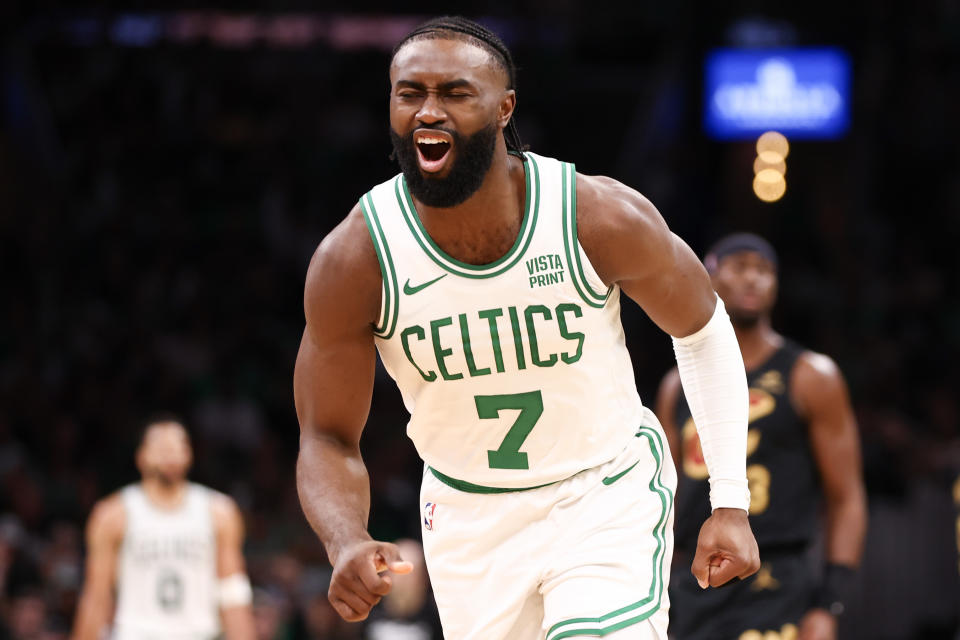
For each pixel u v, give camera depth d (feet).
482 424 27.07
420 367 26.76
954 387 112.47
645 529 27.25
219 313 121.70
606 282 26.68
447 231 25.99
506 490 27.61
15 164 134.00
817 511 45.55
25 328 119.14
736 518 27.76
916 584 81.82
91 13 144.87
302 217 136.26
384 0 146.72
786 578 43.88
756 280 45.83
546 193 26.22
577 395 26.84
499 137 25.73
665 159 128.88
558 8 142.41
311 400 27.68
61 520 95.09
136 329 117.19
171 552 63.87
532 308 26.11
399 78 25.20
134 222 131.13
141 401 107.96
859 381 109.81
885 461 91.45
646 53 142.51
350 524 26.50
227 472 101.24
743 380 28.48
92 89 143.33
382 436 105.40
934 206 133.39
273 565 80.64
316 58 146.10
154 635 63.21
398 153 25.57
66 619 77.77
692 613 44.21
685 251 27.50
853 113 130.82
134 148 139.33
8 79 136.87
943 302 125.49
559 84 142.51
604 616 26.08
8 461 97.76
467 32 25.44
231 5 147.54
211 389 109.91
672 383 47.19
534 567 27.14
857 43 131.44
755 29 130.21
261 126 142.61
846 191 131.54
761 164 122.93
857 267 126.82
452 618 28.07
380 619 70.23
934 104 136.46
